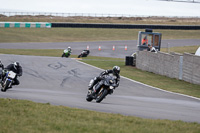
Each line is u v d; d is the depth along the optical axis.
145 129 22.84
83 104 38.22
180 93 62.97
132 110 34.97
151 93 61.31
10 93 46.34
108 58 152.00
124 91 62.16
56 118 25.86
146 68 106.25
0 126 21.80
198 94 62.28
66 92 57.28
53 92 55.38
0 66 47.50
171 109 38.03
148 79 84.94
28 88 60.12
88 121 25.45
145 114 32.38
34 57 120.94
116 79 39.97
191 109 39.22
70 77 79.88
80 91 60.53
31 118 25.23
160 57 96.81
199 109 39.66
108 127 23.11
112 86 38.88
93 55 163.00
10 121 23.53
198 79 77.19
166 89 68.25
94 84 41.31
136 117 28.50
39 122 23.77
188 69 81.88
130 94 58.56
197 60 77.31
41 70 89.12
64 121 24.83
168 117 31.20
